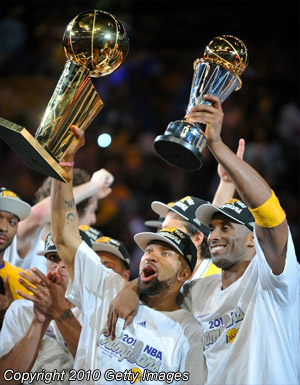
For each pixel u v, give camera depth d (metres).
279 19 16.66
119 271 7.31
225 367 5.48
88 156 15.12
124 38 5.22
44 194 8.87
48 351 6.58
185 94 16.23
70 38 5.14
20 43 16.81
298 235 13.33
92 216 8.50
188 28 17.19
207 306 5.97
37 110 16.17
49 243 6.93
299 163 14.92
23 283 6.30
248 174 4.97
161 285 6.04
